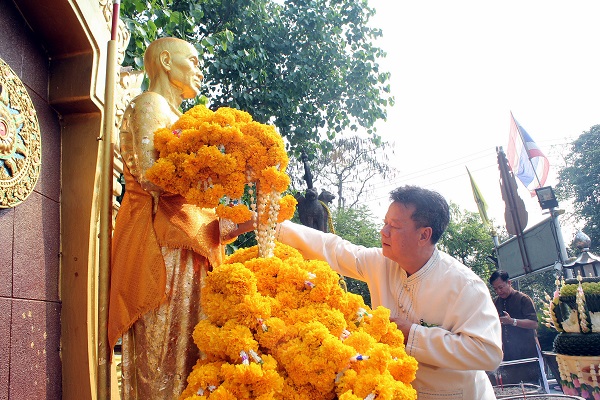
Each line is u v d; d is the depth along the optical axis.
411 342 2.06
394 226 2.24
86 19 2.50
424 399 2.18
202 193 1.87
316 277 1.88
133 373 1.90
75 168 2.62
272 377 1.56
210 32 7.55
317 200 3.40
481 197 10.19
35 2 2.33
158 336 1.87
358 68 9.03
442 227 2.26
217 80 7.44
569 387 4.10
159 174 1.85
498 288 6.01
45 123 2.52
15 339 2.09
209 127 1.89
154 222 1.96
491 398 2.40
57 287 2.48
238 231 2.13
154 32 4.78
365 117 9.23
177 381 1.85
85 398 2.39
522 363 4.98
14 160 2.12
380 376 1.59
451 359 2.03
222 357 1.67
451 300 2.24
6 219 2.11
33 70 2.45
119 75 3.10
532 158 8.95
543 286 21.25
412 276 2.33
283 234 2.54
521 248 8.98
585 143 23.38
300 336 1.69
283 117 7.81
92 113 2.67
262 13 7.98
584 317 3.96
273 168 1.92
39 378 2.23
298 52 8.34
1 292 2.03
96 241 2.61
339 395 1.59
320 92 8.77
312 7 8.48
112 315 1.95
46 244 2.41
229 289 1.69
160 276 1.87
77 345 2.43
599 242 22.34
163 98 2.15
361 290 12.20
